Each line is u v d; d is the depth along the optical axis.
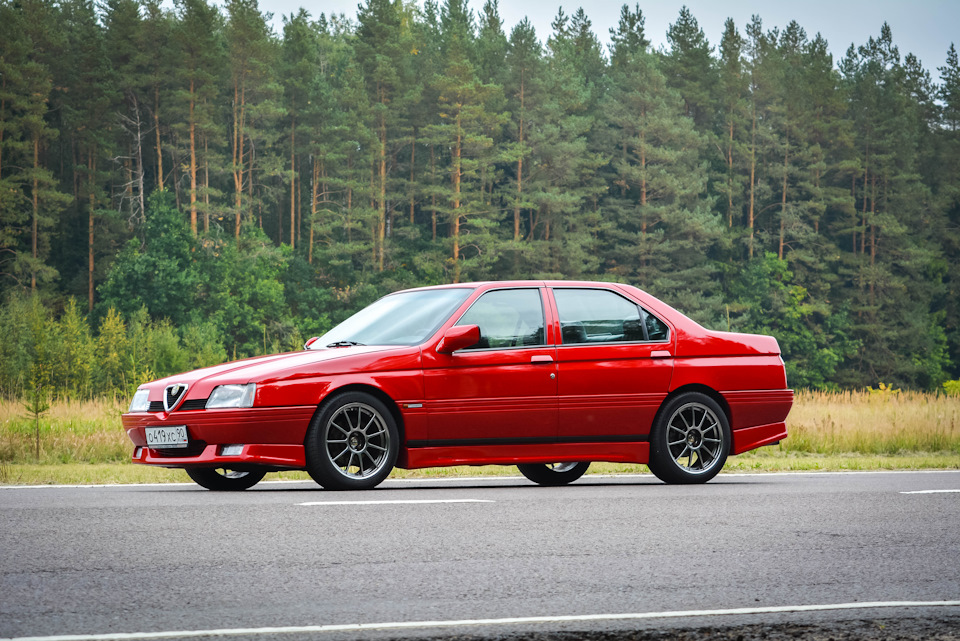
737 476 10.20
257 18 87.31
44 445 14.32
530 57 88.00
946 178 101.31
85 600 4.32
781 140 96.75
